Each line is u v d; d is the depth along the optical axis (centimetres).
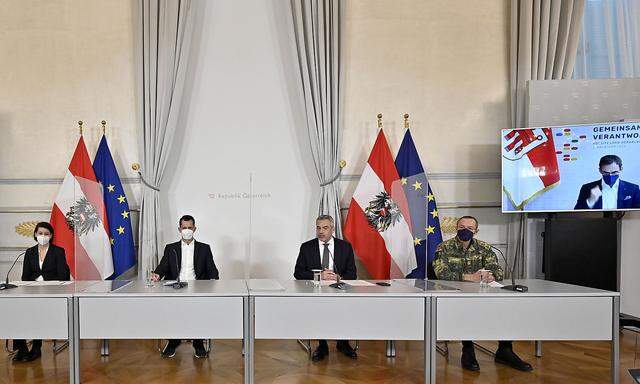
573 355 390
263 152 502
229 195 500
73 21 504
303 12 502
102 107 501
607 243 450
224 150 501
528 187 464
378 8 511
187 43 493
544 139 462
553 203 459
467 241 386
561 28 498
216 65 504
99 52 503
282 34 506
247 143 502
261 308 304
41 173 500
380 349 407
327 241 409
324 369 352
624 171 443
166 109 489
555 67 498
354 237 482
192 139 500
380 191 482
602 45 506
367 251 479
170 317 304
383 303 306
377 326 306
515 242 494
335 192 491
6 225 497
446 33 512
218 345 417
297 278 412
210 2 506
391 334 306
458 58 511
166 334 304
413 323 307
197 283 347
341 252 416
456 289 323
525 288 314
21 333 304
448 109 510
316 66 496
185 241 421
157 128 489
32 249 401
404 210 457
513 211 468
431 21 512
